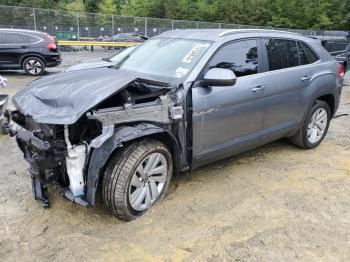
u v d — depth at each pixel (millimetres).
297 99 5188
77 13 24844
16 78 13117
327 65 5688
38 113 3379
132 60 4852
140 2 55562
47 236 3434
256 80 4559
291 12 51375
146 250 3283
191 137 3996
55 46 14281
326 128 5977
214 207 4000
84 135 3475
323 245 3445
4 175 4602
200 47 4348
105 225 3613
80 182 3396
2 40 13438
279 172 4961
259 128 4770
